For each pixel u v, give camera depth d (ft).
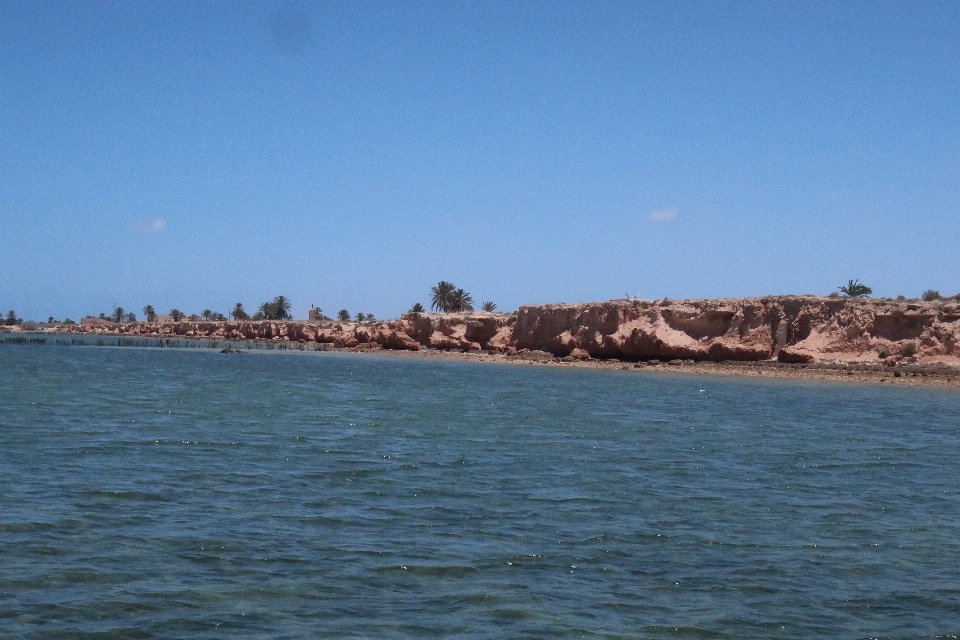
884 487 89.81
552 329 376.27
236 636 46.14
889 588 56.44
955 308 274.57
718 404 181.27
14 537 60.95
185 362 323.16
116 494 74.79
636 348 326.65
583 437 122.31
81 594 51.01
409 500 76.79
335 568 56.95
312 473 87.76
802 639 48.14
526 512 73.46
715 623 49.88
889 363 266.98
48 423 119.75
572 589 54.49
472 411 156.46
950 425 149.18
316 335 543.80
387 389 207.51
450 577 56.03
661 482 88.99
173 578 54.19
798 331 296.92
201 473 85.66
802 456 109.91
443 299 604.90
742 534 68.64
